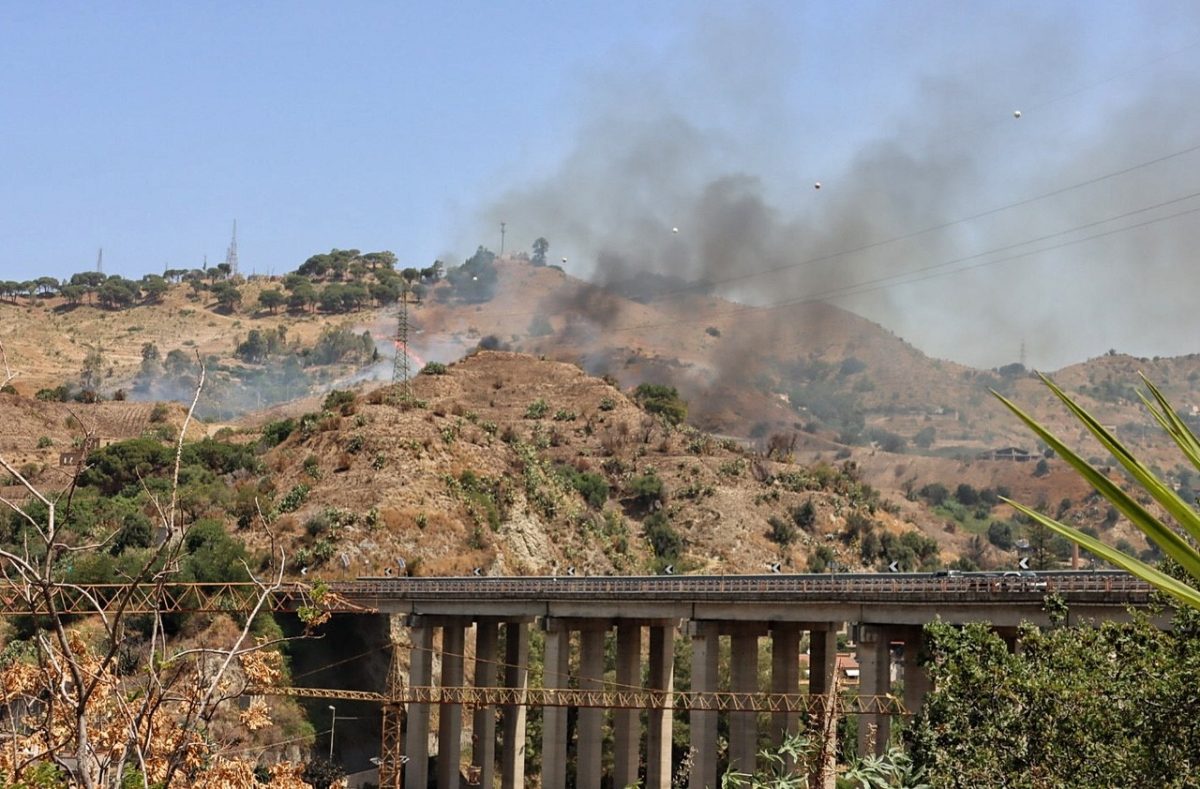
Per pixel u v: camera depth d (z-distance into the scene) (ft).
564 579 406.62
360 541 540.52
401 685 408.67
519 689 374.43
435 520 564.71
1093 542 36.73
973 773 167.94
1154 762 154.81
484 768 416.87
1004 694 175.63
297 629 454.40
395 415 647.97
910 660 324.39
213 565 441.27
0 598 77.00
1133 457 37.73
